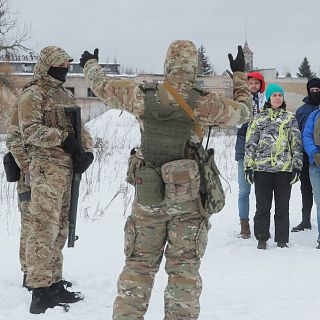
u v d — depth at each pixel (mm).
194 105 3441
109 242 7191
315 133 7211
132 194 10305
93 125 19203
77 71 45656
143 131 3475
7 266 5914
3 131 23031
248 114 3586
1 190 9508
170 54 3500
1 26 32125
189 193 3402
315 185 7262
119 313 3471
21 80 33594
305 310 4527
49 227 4633
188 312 3457
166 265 3562
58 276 4840
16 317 4410
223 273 5828
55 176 4691
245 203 7676
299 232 8086
